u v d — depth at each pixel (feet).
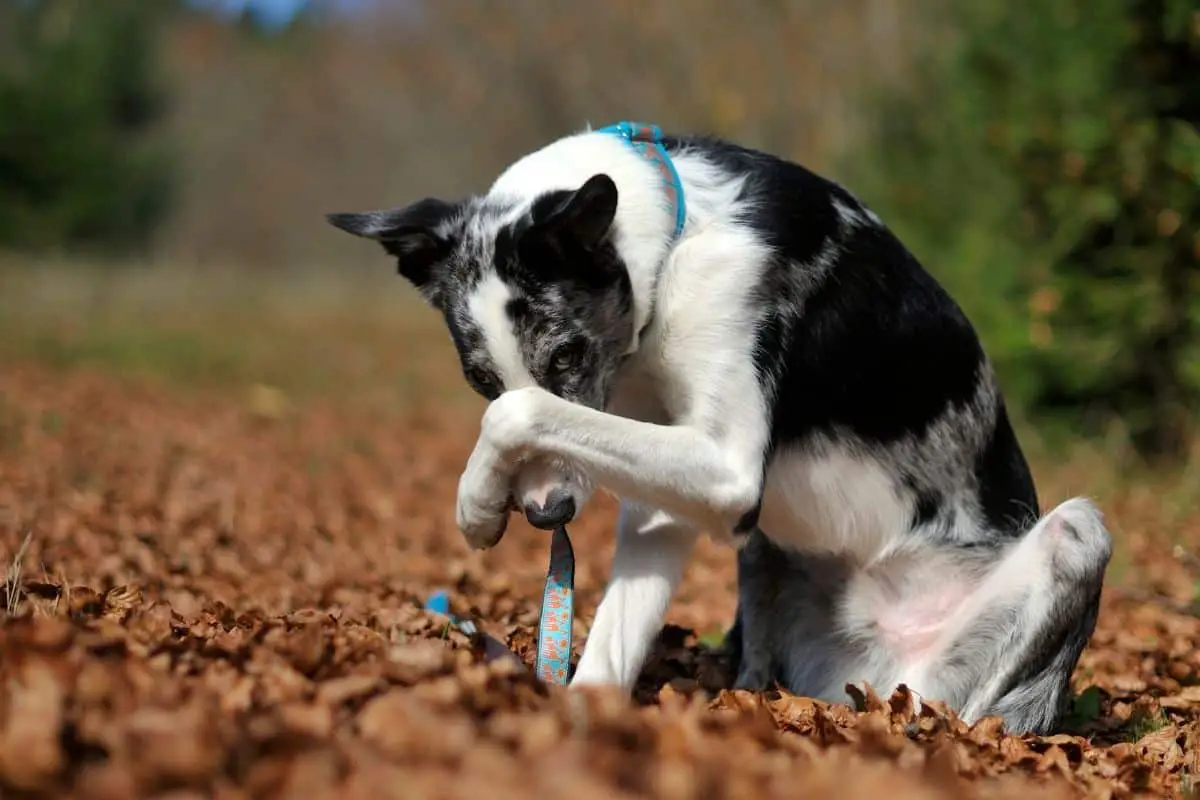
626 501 24.40
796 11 88.22
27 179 159.53
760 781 15.61
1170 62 51.13
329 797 13.93
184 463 54.95
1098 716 27.84
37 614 21.97
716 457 23.57
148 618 22.68
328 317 118.11
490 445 22.85
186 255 177.58
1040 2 55.31
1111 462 53.47
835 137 78.54
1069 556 25.38
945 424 26.89
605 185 22.56
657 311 24.29
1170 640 33.30
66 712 15.80
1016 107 55.67
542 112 126.41
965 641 26.04
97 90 164.76
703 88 94.94
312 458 60.44
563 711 17.75
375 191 178.29
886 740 20.11
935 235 62.34
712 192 24.88
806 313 24.97
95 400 72.38
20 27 162.81
